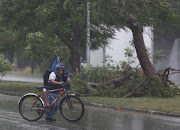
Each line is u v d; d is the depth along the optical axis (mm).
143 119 17844
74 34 34875
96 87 29219
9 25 36125
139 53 28844
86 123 16406
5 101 25828
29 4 31000
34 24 32906
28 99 17109
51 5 29328
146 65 28672
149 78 27422
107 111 20922
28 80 52906
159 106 21281
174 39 53156
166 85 28891
